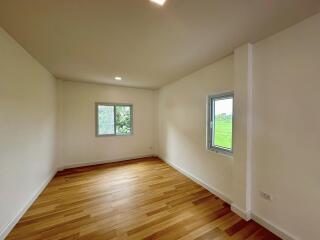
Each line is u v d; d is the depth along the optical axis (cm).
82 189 287
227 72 243
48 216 209
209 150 284
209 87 281
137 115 498
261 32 174
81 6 134
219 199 254
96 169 397
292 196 162
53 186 299
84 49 220
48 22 158
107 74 342
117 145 470
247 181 202
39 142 270
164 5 133
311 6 133
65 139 402
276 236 174
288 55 164
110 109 462
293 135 161
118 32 177
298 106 157
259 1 127
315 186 146
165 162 456
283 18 149
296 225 159
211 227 190
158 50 222
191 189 289
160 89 485
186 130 353
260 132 192
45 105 302
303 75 153
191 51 225
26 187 222
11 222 183
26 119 224
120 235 176
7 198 177
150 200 251
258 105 193
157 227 189
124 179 334
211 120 286
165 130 457
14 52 193
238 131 212
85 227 188
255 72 196
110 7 135
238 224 195
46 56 244
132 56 244
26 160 223
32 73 244
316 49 144
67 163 405
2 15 146
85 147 427
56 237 173
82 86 420
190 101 338
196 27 166
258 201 195
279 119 173
